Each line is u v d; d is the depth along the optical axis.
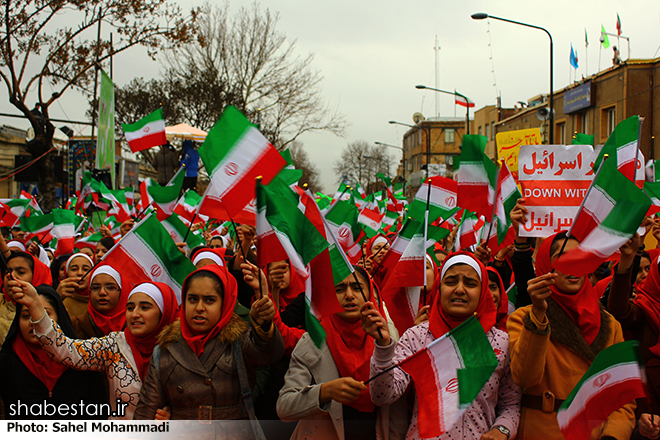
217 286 3.30
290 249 3.00
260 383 3.76
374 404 3.29
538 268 3.62
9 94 18.20
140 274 4.38
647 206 3.04
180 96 28.03
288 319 4.09
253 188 3.56
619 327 3.39
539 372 2.99
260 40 28.31
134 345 3.64
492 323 3.30
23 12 17.89
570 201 4.43
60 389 3.66
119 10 18.61
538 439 3.17
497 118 43.22
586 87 27.05
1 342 4.41
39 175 18.91
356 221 6.49
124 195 9.01
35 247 6.31
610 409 2.70
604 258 3.09
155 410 3.21
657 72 24.27
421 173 38.19
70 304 5.03
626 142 4.22
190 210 8.20
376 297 3.83
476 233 7.10
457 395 2.74
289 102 29.08
